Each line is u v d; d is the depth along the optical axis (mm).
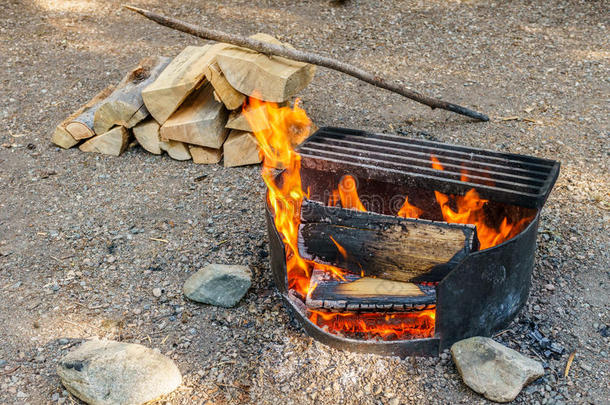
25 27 6406
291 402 2303
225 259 3102
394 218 2586
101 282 2969
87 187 3787
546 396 2283
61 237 3316
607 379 2348
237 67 3527
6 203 3631
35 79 5230
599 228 3230
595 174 3707
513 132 4230
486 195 2463
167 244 3240
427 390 2334
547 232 3203
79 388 2273
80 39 6133
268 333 2619
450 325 2404
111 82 5168
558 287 2830
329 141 3037
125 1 7230
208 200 3627
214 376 2426
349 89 4977
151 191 3732
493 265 2297
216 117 3818
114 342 2455
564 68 5184
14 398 2342
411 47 5797
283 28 6348
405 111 4602
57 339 2621
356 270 2633
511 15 6402
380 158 2838
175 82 3746
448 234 2504
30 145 4227
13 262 3119
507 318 2561
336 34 6172
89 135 4117
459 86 4984
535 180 2535
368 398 2309
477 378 2291
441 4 6816
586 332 2576
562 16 6281
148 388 2293
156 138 4004
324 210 2641
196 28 3570
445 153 2922
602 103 4562
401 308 2502
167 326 2684
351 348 2480
